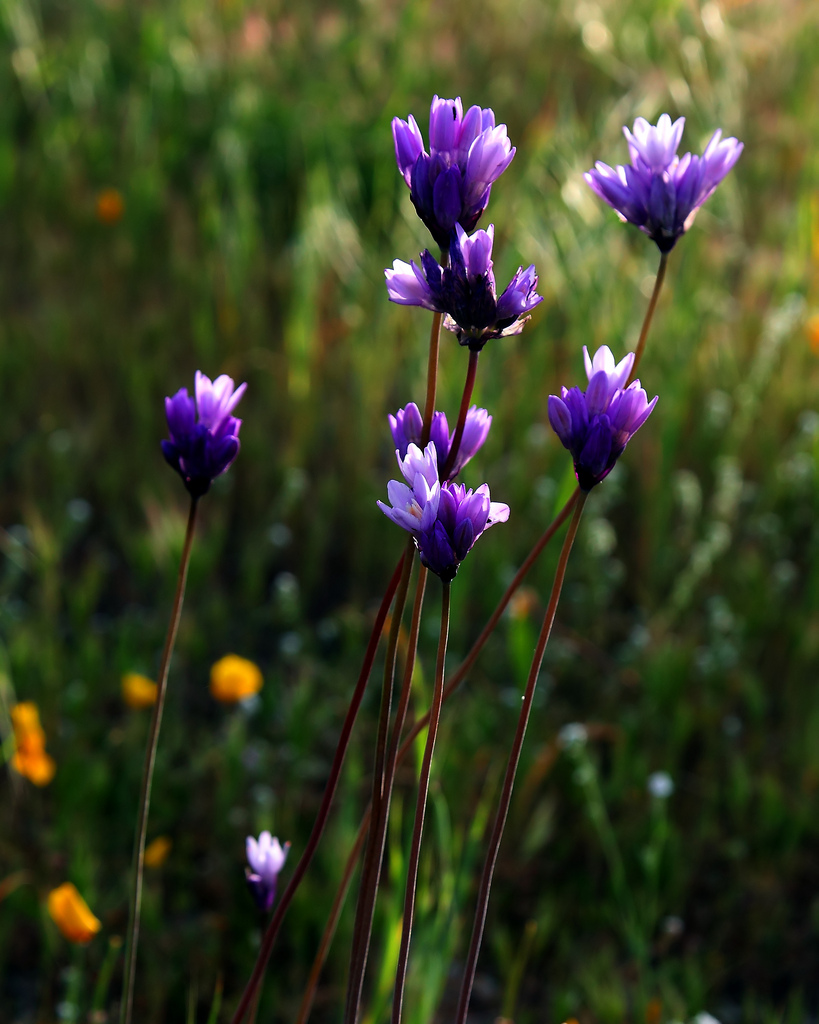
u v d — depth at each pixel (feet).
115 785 4.75
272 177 8.91
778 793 4.58
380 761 3.03
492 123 2.96
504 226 7.39
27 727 4.07
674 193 3.06
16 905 4.20
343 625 5.87
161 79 9.72
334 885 4.04
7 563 6.22
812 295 7.12
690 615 5.87
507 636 5.69
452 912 3.43
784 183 8.72
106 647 5.77
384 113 9.01
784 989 4.23
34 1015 3.96
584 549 6.01
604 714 5.22
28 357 7.31
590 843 4.59
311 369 7.20
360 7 11.27
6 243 8.50
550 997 4.10
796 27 9.85
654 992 4.01
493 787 4.31
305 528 6.50
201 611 5.96
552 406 2.95
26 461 6.65
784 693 5.36
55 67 10.25
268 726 5.23
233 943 4.20
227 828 4.60
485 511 2.90
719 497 5.94
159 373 7.20
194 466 3.05
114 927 4.17
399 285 2.98
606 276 6.57
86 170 9.19
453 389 5.71
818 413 6.76
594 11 10.07
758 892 4.48
